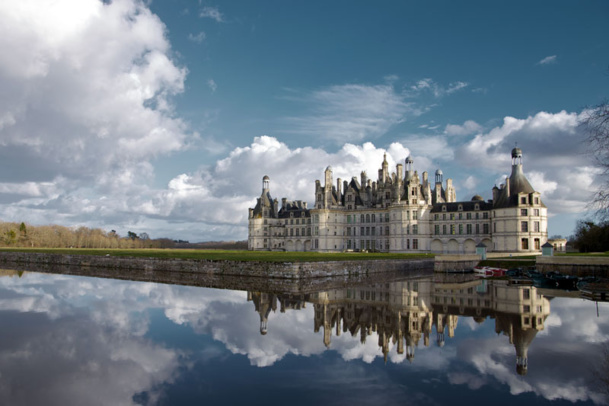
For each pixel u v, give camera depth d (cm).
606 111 2852
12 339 2544
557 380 1889
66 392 1742
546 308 3678
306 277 6219
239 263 6606
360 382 1875
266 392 1761
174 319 3142
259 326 2941
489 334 2723
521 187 10569
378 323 3067
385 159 14138
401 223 12200
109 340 2539
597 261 6131
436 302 4022
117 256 8388
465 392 1759
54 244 18888
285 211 15825
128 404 1628
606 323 3027
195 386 1827
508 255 9175
